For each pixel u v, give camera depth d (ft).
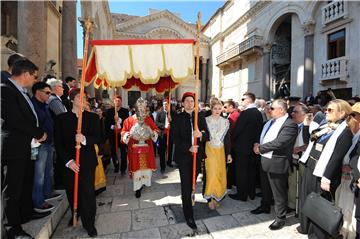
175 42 13.39
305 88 50.65
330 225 8.99
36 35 22.21
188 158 12.60
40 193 11.77
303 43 52.95
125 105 92.32
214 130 14.34
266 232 11.69
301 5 52.49
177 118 13.06
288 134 11.75
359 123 9.76
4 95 8.87
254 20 73.10
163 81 22.76
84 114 11.54
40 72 22.34
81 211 11.25
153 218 13.14
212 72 107.96
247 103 15.79
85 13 39.70
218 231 11.80
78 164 11.01
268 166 11.96
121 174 21.35
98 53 13.23
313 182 10.88
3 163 9.05
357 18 40.34
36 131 9.64
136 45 13.33
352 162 9.52
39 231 9.86
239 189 15.67
